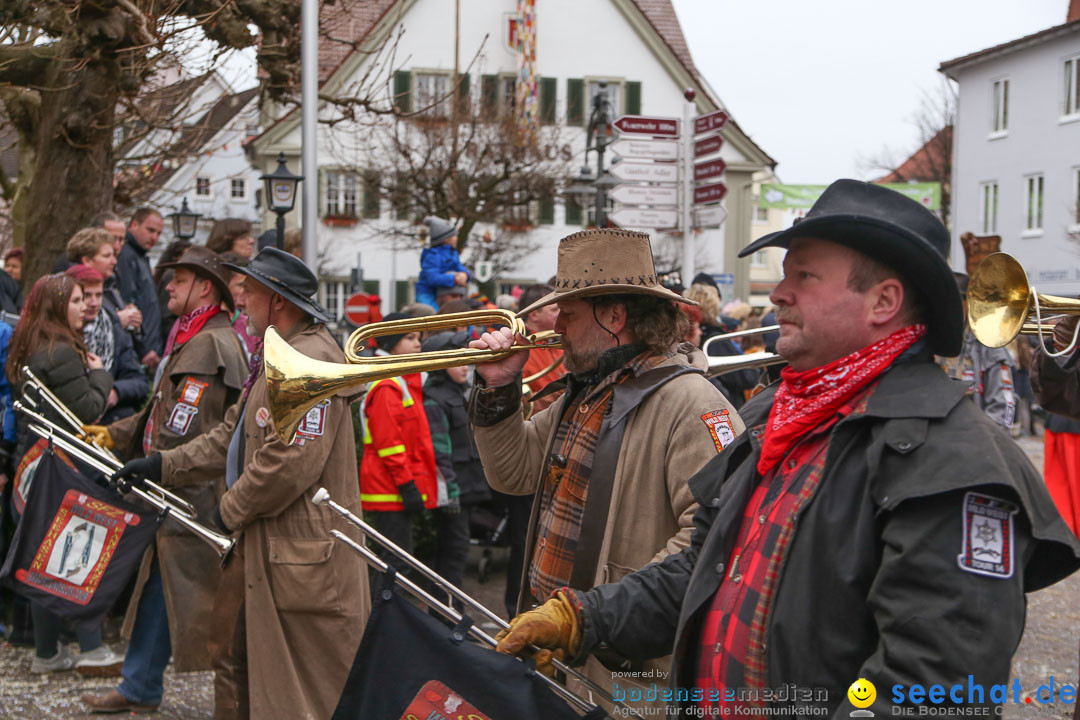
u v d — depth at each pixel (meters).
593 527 2.65
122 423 4.77
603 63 32.66
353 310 13.12
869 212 1.79
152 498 3.92
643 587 2.14
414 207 23.48
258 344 3.85
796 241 1.86
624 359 2.75
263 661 3.61
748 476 1.95
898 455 1.65
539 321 5.79
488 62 31.03
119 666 4.97
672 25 35.38
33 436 4.91
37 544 4.29
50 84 7.35
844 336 1.81
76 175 7.55
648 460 2.63
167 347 4.75
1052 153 28.00
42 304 4.94
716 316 6.84
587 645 2.10
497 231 28.36
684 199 9.70
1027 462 1.65
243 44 7.69
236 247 6.58
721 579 1.92
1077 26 26.83
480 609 2.25
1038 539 1.58
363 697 2.18
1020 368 8.14
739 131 33.88
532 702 2.13
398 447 5.28
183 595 4.30
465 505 5.92
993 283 2.24
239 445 3.78
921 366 1.77
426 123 22.02
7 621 5.70
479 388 2.91
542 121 27.36
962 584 1.53
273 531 3.63
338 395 3.65
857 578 1.66
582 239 2.77
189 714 4.55
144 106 8.61
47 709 4.50
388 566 2.23
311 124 6.24
